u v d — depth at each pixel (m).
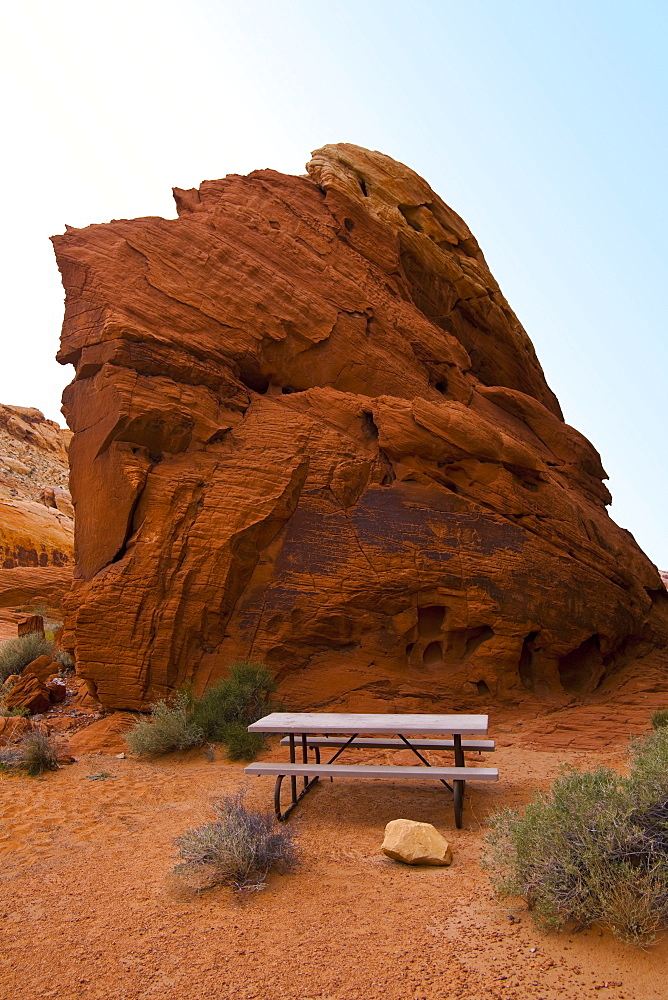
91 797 7.15
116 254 11.53
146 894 4.78
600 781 4.59
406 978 3.62
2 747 8.82
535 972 3.59
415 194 15.15
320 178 14.28
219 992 3.57
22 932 4.29
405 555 11.16
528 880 4.22
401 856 5.20
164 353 11.14
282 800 6.94
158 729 8.92
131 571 10.29
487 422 13.63
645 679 12.77
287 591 10.87
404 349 13.44
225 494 10.94
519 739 9.34
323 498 11.44
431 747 7.24
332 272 13.14
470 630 11.16
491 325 16.39
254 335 12.01
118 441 10.78
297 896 4.68
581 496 15.01
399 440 11.84
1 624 22.69
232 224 12.68
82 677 10.18
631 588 13.66
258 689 9.83
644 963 3.57
